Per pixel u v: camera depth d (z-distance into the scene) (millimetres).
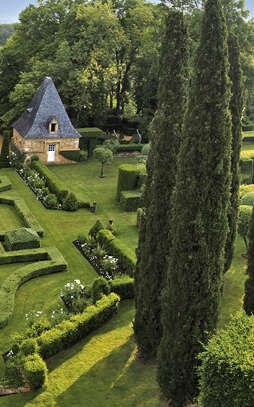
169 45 17797
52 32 69688
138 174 42906
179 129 18078
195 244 15938
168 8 56438
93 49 61531
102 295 24984
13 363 19453
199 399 14523
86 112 65500
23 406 18109
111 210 41594
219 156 15523
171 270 16641
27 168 49125
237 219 26734
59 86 62188
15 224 36594
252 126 72375
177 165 16406
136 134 64500
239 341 14477
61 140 53969
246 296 20281
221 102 15344
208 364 13969
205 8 15211
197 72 15492
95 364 20641
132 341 22422
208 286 16172
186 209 15930
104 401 18250
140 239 19766
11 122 64750
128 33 64750
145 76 67125
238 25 56375
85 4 66812
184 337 16531
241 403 13523
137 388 18984
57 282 28547
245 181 47969
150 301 19547
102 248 32188
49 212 40000
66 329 21734
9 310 24500
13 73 67938
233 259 31688
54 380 19609
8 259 30422
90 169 53438
